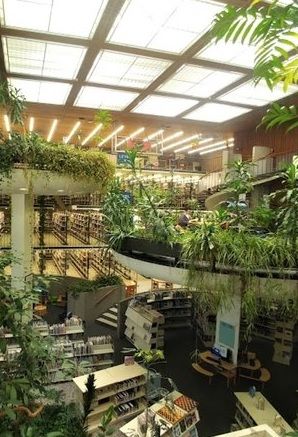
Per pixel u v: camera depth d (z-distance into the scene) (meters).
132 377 5.52
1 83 4.35
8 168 5.59
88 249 13.32
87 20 5.23
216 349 6.88
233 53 6.24
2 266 3.30
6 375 2.79
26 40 5.84
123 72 7.25
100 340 6.95
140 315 8.44
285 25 1.12
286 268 4.41
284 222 4.35
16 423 2.58
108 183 7.30
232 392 6.35
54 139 15.59
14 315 2.90
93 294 10.09
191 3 4.73
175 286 11.87
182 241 5.11
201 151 20.33
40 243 12.41
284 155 10.70
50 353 3.16
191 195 14.35
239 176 5.96
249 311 4.56
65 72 7.32
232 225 5.13
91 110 10.19
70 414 3.98
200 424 5.39
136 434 4.02
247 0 4.45
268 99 8.91
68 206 14.30
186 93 8.55
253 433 3.13
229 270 4.55
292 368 7.43
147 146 14.95
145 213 6.32
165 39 5.77
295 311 4.71
